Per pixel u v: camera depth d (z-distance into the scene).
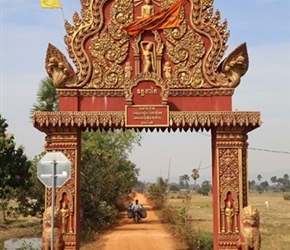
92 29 12.39
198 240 22.11
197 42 12.41
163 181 56.59
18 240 31.28
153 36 12.47
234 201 11.91
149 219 42.69
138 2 12.55
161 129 12.34
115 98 12.20
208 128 12.38
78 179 12.04
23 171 20.06
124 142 47.59
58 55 12.12
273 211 57.22
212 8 12.49
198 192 120.50
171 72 12.31
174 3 12.52
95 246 25.19
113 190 37.09
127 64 12.31
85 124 11.80
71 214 11.80
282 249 25.16
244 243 11.04
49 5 12.59
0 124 21.38
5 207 32.91
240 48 12.11
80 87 12.20
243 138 12.11
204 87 12.23
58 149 11.94
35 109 23.47
